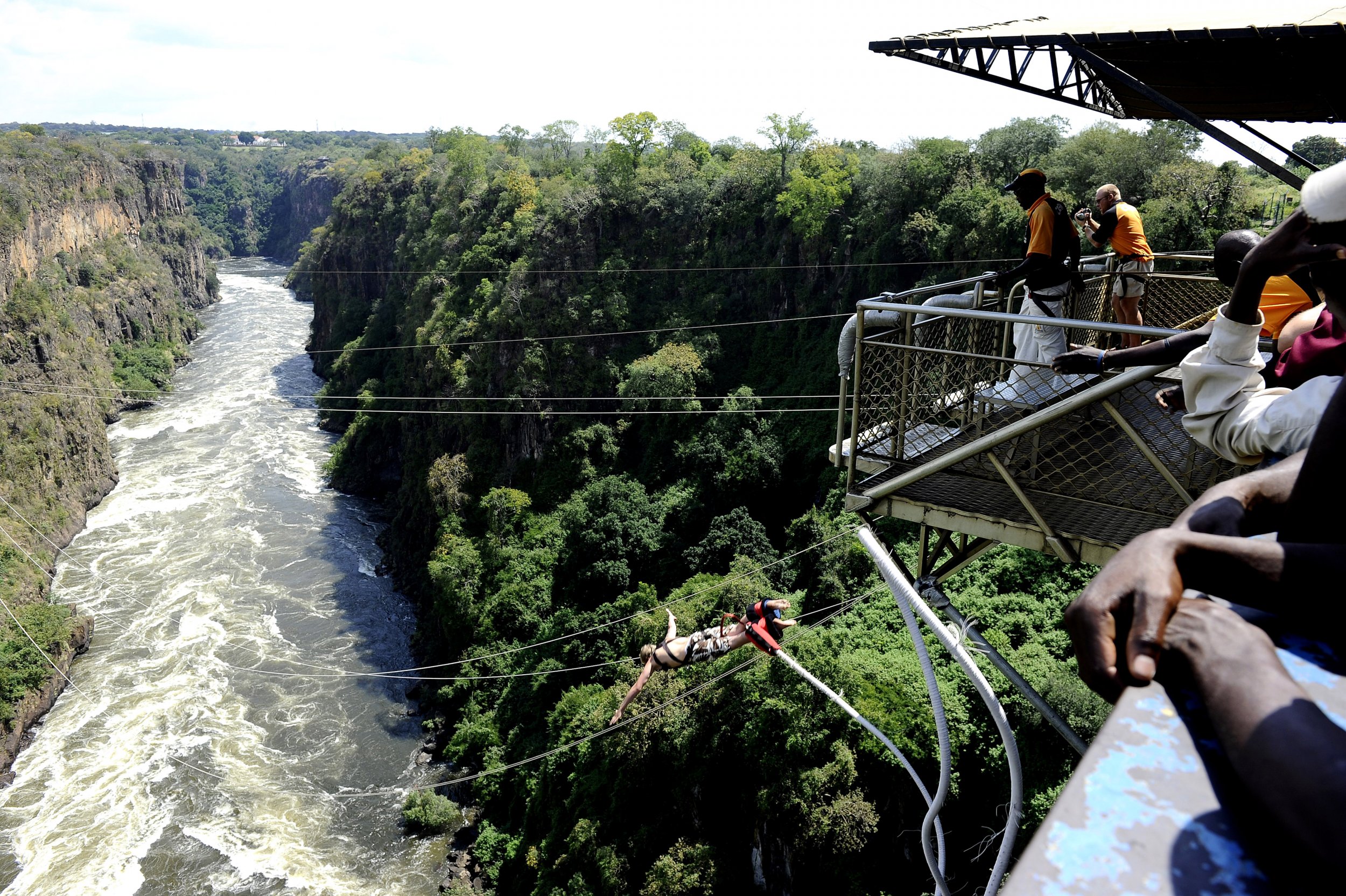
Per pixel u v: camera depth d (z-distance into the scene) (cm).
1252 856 111
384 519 7569
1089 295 1134
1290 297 541
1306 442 327
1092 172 5419
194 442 9006
